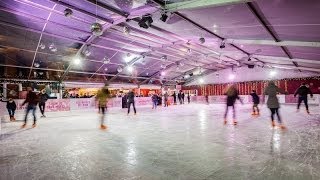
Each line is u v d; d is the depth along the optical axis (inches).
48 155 170.6
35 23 378.0
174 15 285.0
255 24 263.4
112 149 185.3
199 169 134.2
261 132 251.4
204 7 231.8
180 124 331.6
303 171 127.5
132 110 630.5
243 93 1005.8
